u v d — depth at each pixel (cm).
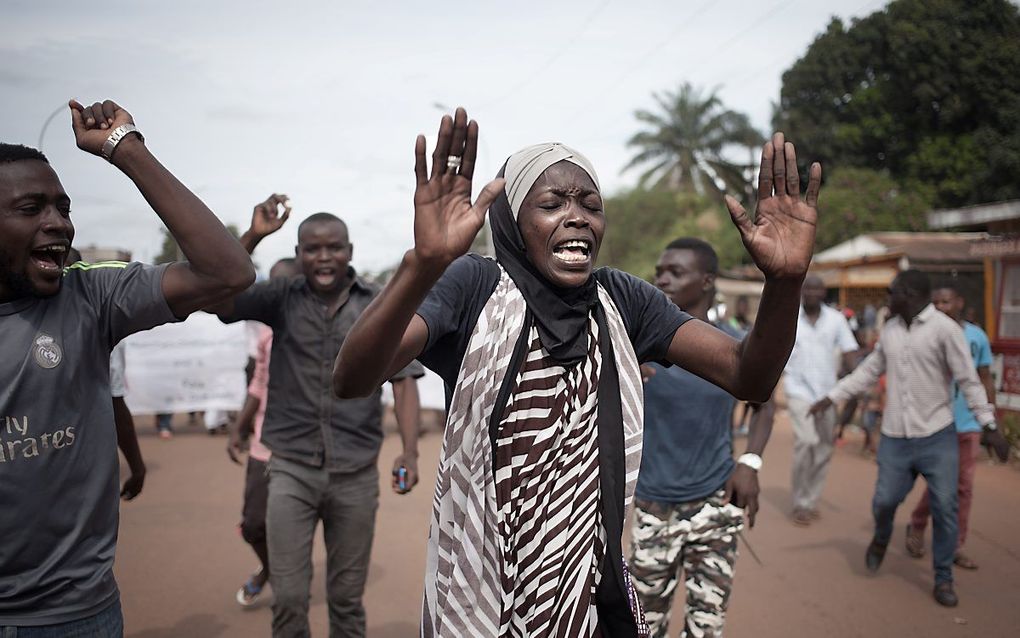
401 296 168
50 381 213
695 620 352
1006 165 2162
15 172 209
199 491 782
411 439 408
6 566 208
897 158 2664
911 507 747
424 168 164
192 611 487
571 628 196
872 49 2644
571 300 204
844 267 1902
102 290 227
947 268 1708
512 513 194
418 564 572
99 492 222
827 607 493
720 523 354
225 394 1106
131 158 211
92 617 217
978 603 500
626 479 204
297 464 376
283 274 624
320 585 541
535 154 203
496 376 193
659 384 354
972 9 2319
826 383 678
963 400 568
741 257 3603
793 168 186
